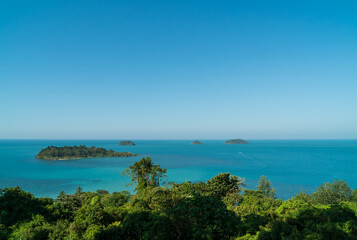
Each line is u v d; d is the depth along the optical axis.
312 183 77.62
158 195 19.25
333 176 91.50
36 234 15.66
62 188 72.38
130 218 14.97
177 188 28.16
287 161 149.38
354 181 81.06
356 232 12.00
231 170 109.12
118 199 32.88
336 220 13.29
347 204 16.53
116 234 13.87
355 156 182.00
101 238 13.51
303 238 10.55
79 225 15.02
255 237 11.73
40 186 75.38
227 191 36.41
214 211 14.18
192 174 98.00
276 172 102.12
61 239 14.88
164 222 13.20
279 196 61.44
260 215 15.61
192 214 13.99
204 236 12.23
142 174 35.31
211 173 100.50
